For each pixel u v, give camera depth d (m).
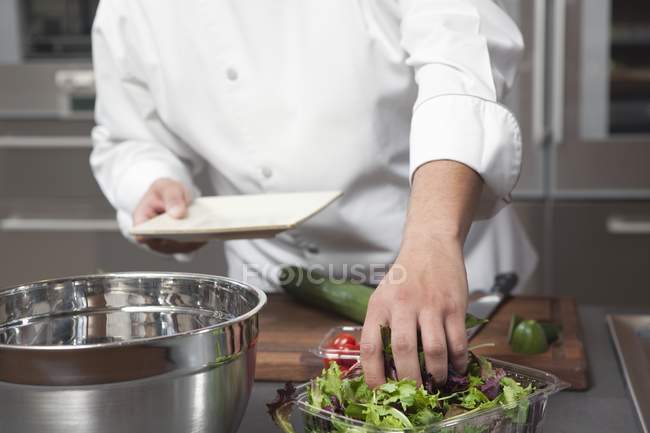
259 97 1.14
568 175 2.18
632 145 2.15
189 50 1.16
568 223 2.20
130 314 0.71
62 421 0.53
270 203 1.05
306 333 1.02
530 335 0.91
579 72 2.14
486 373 0.67
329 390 0.63
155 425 0.55
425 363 0.64
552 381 0.65
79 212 2.30
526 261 1.43
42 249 2.30
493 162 0.79
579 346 0.93
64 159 2.28
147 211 1.11
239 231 0.92
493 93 0.85
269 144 1.16
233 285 0.66
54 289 0.69
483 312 1.07
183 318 0.70
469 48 0.88
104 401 0.53
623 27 2.11
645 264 2.20
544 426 0.74
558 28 2.07
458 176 0.76
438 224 0.71
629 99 2.14
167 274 0.70
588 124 2.16
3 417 0.54
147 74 1.21
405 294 0.64
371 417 0.60
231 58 1.14
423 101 0.83
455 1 0.94
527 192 2.20
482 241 1.30
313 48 1.09
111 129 1.31
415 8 0.97
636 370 0.87
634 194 2.18
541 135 2.11
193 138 1.21
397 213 1.19
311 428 0.62
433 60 0.88
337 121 1.11
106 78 1.29
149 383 0.54
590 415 0.77
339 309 1.06
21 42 2.26
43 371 0.52
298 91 1.12
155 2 1.17
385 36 1.07
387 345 0.65
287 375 0.87
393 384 0.61
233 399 0.59
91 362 0.52
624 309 1.16
